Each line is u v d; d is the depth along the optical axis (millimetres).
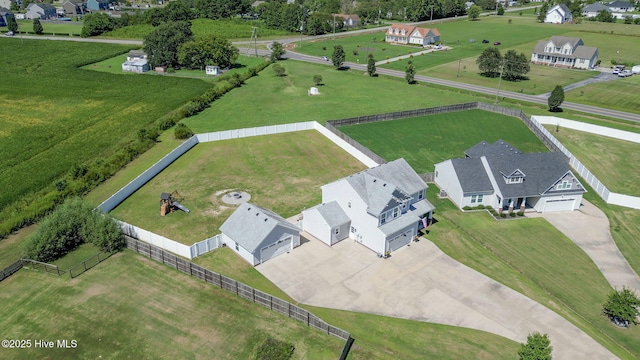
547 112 95562
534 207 58562
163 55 132125
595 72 131000
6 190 60125
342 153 74125
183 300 40344
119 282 42531
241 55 156250
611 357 35938
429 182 64562
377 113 95375
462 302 41438
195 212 55375
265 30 193250
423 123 88312
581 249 50500
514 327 38688
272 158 71688
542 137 79875
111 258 46188
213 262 46188
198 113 94625
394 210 48938
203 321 37969
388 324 38594
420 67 138625
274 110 97062
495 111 95875
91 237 47844
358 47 170375
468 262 47344
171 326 37375
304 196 59719
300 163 70062
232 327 37375
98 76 122562
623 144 80062
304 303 40812
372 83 121000
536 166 58219
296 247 49156
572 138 82750
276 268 45531
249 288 39875
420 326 38500
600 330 38969
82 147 75125
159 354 34688
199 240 49688
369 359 34781
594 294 43500
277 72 128625
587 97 106312
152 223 52875
